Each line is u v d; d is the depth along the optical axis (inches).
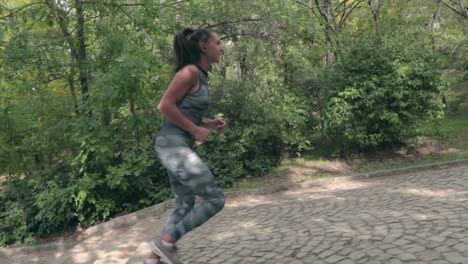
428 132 424.8
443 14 618.2
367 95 393.1
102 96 341.7
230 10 433.7
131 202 372.5
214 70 470.3
